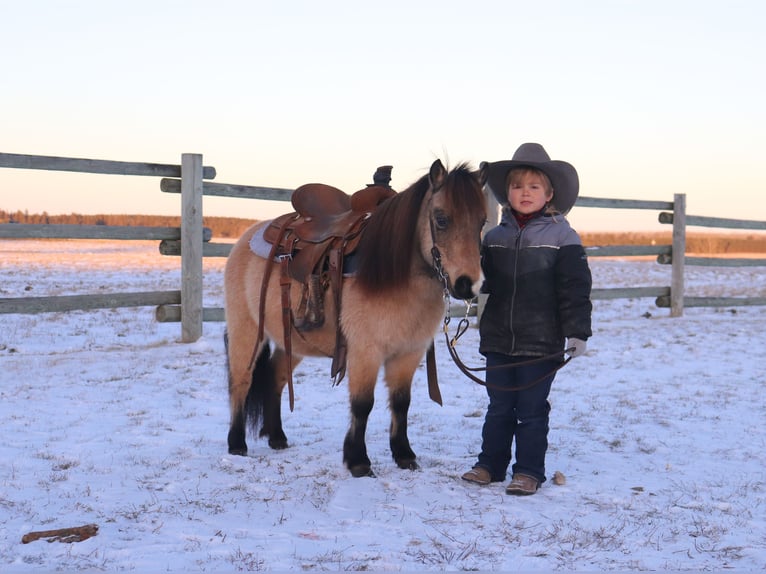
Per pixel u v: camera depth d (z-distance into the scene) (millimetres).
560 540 3326
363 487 4062
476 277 3658
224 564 3035
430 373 4480
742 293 20375
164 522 3555
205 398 6676
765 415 6129
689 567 3049
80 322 11734
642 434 5484
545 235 4051
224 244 9781
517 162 4047
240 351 4961
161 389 6988
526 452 4090
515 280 4086
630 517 3670
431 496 3957
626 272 32250
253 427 5055
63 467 4512
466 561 3092
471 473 4223
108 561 3057
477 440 5344
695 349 9773
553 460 4770
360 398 4234
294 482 4234
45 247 52406
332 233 4453
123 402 6438
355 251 4238
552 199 4254
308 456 4797
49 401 6422
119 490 4059
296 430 5656
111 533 3393
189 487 4125
